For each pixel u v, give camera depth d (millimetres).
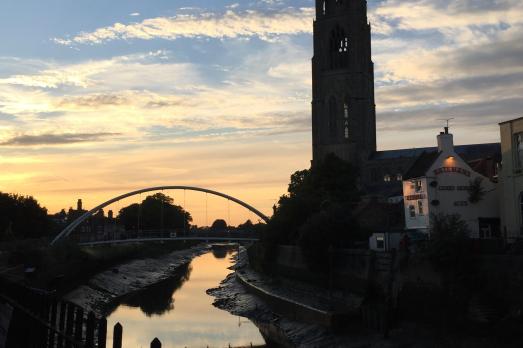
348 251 70812
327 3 193375
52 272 82750
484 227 71688
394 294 56094
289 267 94188
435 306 49375
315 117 191625
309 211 103188
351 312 57531
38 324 20688
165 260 199125
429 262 51531
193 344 61906
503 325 41969
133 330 70188
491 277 45625
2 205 127812
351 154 185000
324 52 192000
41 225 137750
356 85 187375
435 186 71375
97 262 115750
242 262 172250
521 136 57219
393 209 93812
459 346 43906
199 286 122312
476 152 148250
